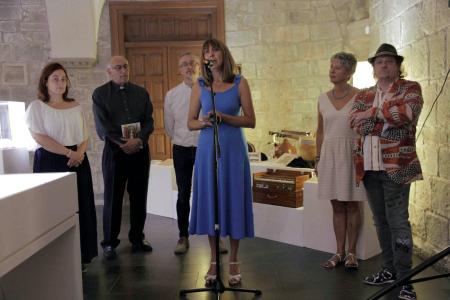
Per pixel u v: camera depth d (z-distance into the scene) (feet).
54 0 18.30
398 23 12.97
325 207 11.39
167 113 12.20
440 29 10.04
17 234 4.81
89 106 19.93
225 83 8.89
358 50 17.85
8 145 14.01
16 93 19.42
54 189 5.89
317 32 19.47
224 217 8.70
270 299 8.54
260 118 20.15
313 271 10.05
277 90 20.12
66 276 6.77
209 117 8.13
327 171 10.04
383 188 8.55
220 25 19.80
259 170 14.32
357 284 9.20
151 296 8.87
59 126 9.76
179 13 20.06
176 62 20.27
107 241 11.34
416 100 7.88
